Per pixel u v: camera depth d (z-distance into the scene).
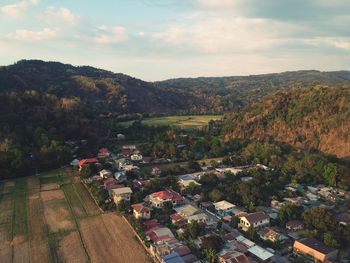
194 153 153.12
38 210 90.25
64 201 96.62
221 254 67.06
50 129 150.50
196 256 67.88
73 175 119.88
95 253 69.62
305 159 126.88
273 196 100.00
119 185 102.81
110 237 76.38
